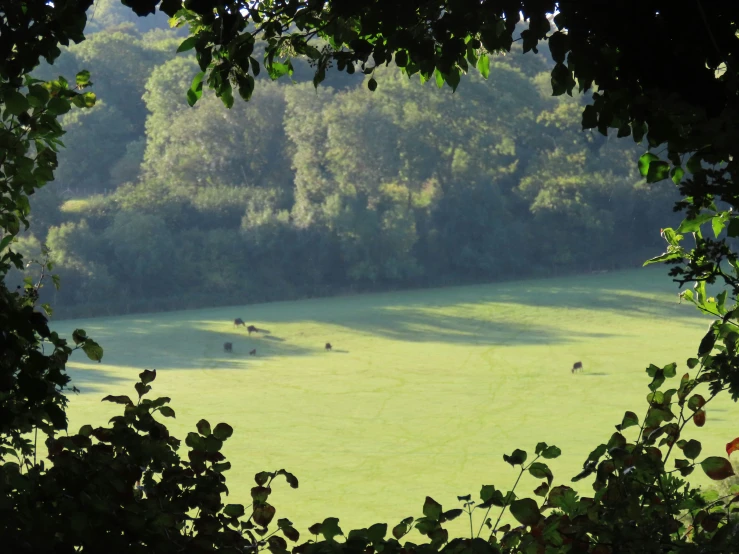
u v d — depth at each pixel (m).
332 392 52.03
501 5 3.32
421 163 97.00
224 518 3.13
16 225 4.12
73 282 84.88
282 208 99.06
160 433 3.29
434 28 3.53
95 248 87.25
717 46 2.81
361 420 44.81
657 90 2.93
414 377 55.69
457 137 98.38
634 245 97.81
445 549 2.79
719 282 59.62
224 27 3.50
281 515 28.61
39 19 3.36
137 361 63.16
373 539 2.81
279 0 4.03
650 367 3.27
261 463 36.22
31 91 3.88
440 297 85.38
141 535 2.87
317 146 99.25
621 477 3.01
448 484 32.31
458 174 98.00
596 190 96.31
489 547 2.74
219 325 76.31
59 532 2.96
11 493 3.15
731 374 3.10
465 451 37.72
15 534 2.88
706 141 2.81
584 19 3.15
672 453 30.42
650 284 84.75
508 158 104.00
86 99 4.07
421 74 4.17
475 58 4.24
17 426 3.58
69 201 103.44
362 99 99.19
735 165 2.75
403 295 88.31
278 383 55.34
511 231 95.38
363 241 91.00
